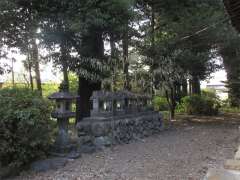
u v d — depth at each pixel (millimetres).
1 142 5164
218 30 11461
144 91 10641
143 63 10859
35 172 5520
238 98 18250
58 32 9086
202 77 13117
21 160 5453
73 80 14977
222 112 17297
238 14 4230
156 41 11867
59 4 8578
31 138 5508
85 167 5734
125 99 8961
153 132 9945
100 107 7859
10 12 8344
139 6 12008
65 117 6383
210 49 12289
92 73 9875
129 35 10398
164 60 11078
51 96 6465
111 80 9672
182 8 11461
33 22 8906
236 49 12688
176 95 16969
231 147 7273
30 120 5312
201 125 12023
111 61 9945
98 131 7328
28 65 12680
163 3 11352
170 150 7133
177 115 15617
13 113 5250
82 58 9789
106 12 8547
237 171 3527
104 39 10211
